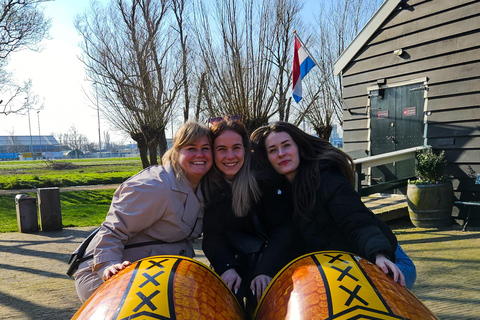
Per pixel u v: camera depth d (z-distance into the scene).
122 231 2.21
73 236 7.66
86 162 47.81
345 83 9.73
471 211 7.23
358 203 2.12
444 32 7.58
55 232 8.07
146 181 2.24
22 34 15.98
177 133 2.35
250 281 2.29
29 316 3.74
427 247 5.84
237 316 1.70
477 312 3.41
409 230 7.14
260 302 1.86
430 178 7.31
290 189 2.41
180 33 15.74
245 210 2.37
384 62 8.77
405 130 8.46
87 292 2.29
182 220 2.34
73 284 4.70
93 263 2.15
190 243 2.54
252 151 2.51
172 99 15.31
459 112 7.48
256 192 2.36
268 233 2.44
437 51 7.73
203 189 2.46
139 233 2.32
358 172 7.45
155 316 1.40
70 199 14.52
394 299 1.49
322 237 2.25
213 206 2.46
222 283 1.81
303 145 2.37
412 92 8.26
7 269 5.42
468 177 7.35
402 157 7.85
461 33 7.34
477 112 7.22
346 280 1.56
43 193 8.16
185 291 1.55
